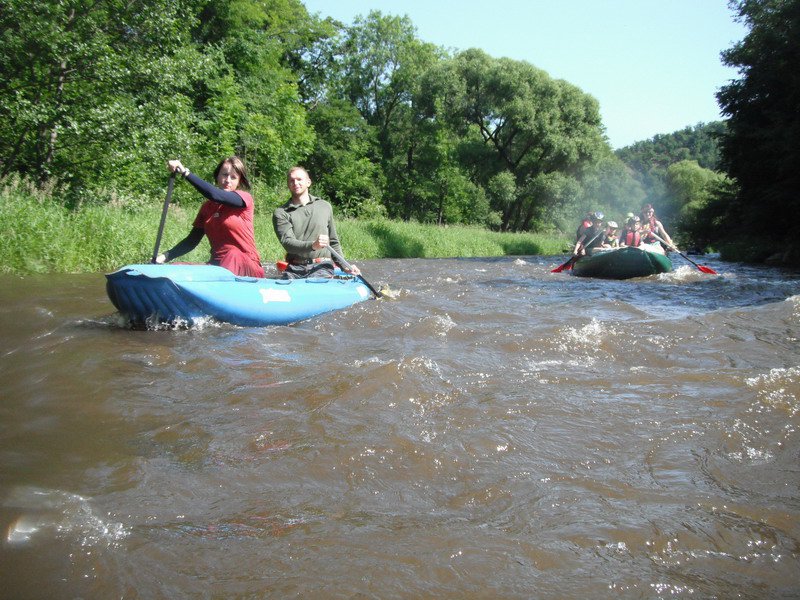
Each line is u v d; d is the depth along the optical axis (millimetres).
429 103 40125
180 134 13203
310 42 34500
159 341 4305
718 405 3088
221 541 1846
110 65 11758
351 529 1933
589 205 47250
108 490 2119
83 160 12195
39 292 6238
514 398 3139
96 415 2816
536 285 9086
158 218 11797
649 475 2350
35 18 10906
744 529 1975
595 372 3668
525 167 45500
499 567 1750
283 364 3729
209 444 2527
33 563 1690
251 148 22797
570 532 1936
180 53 13031
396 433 2660
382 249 20328
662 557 1819
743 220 24156
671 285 9375
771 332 4859
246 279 5203
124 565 1701
